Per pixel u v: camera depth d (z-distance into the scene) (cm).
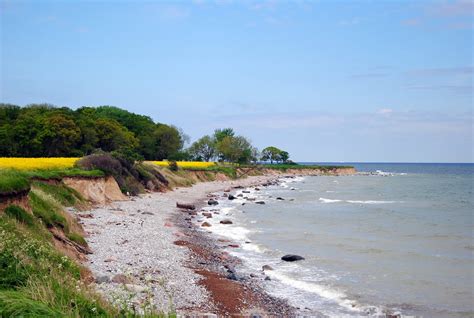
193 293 1695
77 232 2298
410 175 18900
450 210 5269
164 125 11625
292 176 15975
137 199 4838
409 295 1859
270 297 1805
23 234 1469
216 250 2684
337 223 4053
